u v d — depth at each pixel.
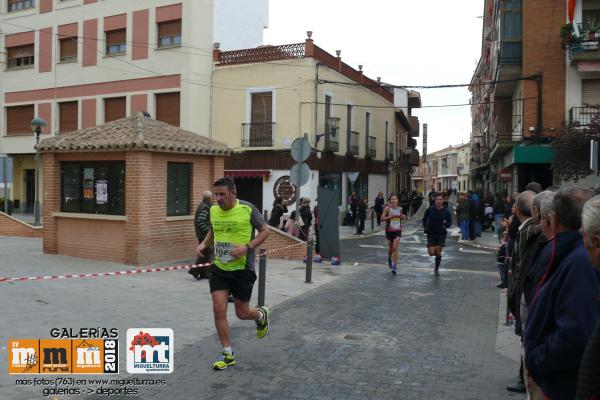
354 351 6.48
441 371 5.81
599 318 2.27
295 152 13.92
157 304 8.57
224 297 5.86
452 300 9.63
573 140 18.28
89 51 29.66
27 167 33.66
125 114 28.66
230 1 29.11
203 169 13.80
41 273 10.99
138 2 28.02
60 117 31.05
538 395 2.96
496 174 34.19
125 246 12.24
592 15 21.58
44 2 31.16
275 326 7.59
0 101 33.06
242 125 26.55
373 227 27.03
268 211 25.95
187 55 26.70
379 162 37.16
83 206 13.04
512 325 7.76
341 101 29.17
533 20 22.00
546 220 3.60
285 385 5.34
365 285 11.01
